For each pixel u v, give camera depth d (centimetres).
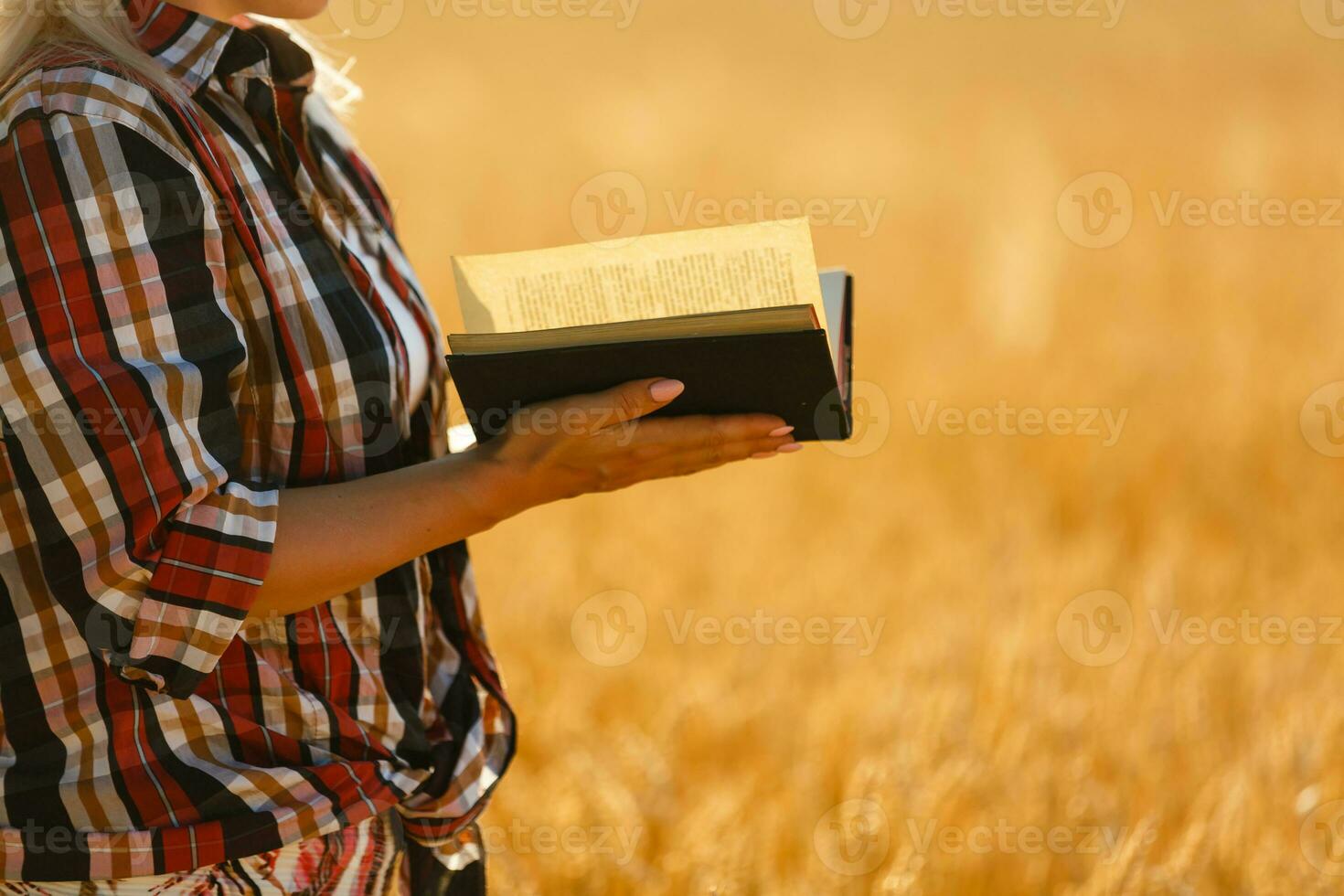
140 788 200
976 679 483
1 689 197
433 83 1677
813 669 507
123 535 180
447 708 246
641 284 215
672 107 1570
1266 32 1886
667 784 416
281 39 231
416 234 1103
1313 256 1052
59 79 187
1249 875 361
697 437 213
